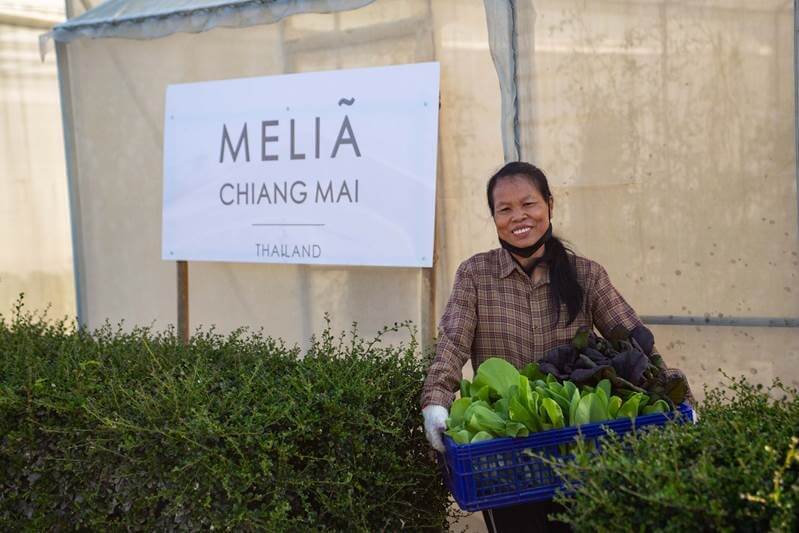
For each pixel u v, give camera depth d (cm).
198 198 451
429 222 384
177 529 294
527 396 247
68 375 326
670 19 343
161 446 292
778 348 336
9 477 330
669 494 184
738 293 340
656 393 258
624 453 216
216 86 444
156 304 484
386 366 309
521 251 286
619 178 356
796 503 180
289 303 446
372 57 409
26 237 660
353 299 427
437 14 391
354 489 288
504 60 367
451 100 389
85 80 493
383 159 395
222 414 289
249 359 342
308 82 415
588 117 358
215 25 433
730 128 337
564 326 289
